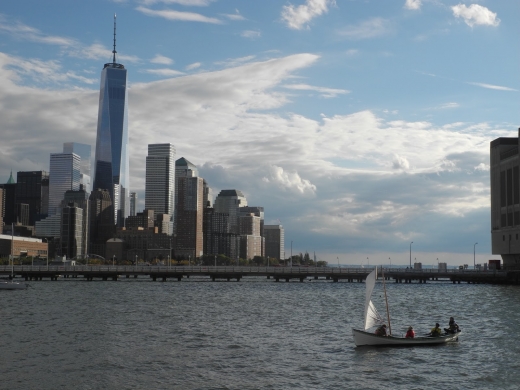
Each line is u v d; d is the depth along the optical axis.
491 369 57.41
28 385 50.75
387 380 53.31
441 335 71.38
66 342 70.81
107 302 123.06
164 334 78.06
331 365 58.91
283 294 153.75
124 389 49.88
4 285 161.75
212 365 58.72
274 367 58.00
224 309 111.38
